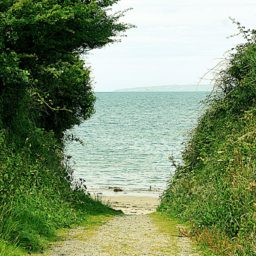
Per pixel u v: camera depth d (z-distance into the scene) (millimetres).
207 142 18422
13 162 14344
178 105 169250
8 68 15477
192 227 13422
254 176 12203
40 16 16578
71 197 17625
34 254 10227
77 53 20156
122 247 11273
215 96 18406
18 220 11383
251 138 14430
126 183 38969
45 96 18656
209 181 15609
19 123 17422
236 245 10367
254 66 16672
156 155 54094
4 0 16500
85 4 18531
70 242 11734
